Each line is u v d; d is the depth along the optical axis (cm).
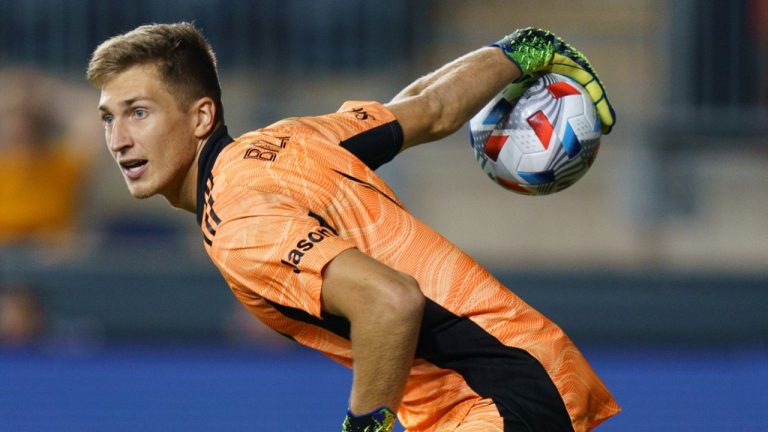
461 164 3619
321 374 2700
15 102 3369
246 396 2466
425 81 1233
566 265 3338
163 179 1088
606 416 1133
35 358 2862
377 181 1112
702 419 2277
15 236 3297
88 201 3450
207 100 1098
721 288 3114
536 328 1100
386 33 3759
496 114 1285
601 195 3581
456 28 3888
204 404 2394
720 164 3528
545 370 1081
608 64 3856
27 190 3303
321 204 1057
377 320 945
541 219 3609
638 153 3534
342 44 3762
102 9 3700
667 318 3108
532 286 3131
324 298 976
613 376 2695
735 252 3478
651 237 3525
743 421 2264
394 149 1169
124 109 1077
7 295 3094
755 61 3544
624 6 3900
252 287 1010
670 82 3597
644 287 3119
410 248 1079
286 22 3753
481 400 1071
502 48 1249
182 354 2944
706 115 3544
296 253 975
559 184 1291
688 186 3525
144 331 3141
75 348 3033
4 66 3662
